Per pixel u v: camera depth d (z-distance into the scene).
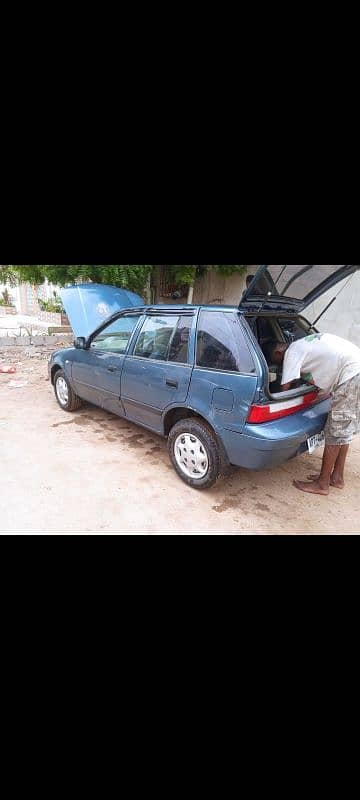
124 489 3.14
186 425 3.07
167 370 3.19
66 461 3.59
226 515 2.86
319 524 2.81
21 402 5.26
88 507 2.88
